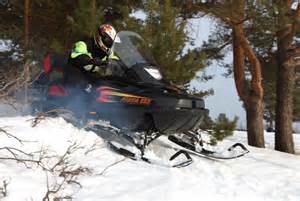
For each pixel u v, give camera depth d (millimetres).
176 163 7734
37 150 6781
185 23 11891
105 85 8398
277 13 13602
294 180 8398
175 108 7934
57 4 15430
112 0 15562
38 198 5246
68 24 13930
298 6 15117
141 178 6680
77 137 7758
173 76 11219
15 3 16531
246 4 13844
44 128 7559
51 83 9000
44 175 5918
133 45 9094
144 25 11648
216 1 15250
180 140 9586
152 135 8594
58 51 12719
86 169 6453
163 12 11539
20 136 7012
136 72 8633
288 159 10930
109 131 8562
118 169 6953
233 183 7645
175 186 6562
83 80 8625
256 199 6875
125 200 5652
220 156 9219
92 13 12359
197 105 8320
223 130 10367
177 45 11359
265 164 9594
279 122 18031
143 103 8086
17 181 5500
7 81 8930
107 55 8859
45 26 16578
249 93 17516
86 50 8852
